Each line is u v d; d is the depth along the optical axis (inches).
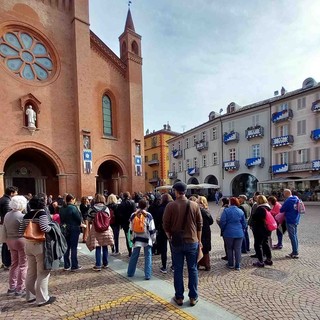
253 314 171.0
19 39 792.9
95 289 219.9
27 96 772.0
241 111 1439.5
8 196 284.5
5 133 729.0
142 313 174.7
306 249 344.5
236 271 260.4
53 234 190.9
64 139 844.0
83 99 870.4
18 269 213.3
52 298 197.9
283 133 1289.4
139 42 1060.5
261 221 274.8
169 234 190.2
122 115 1012.5
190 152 1830.7
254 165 1385.3
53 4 865.5
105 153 947.3
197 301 190.9
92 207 284.7
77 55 869.8
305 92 1189.1
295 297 195.9
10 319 172.1
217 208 1071.6
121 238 452.1
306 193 1165.7
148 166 2363.4
